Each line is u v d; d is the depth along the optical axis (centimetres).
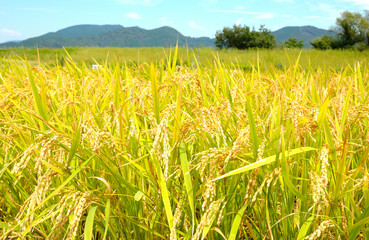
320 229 129
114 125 196
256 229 178
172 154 174
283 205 165
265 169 163
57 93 284
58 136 144
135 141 179
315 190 135
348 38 5931
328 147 147
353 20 5684
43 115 184
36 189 134
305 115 187
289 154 142
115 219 169
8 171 194
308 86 272
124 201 165
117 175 153
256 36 6469
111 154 186
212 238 162
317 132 171
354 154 214
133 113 193
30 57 1931
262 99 246
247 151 172
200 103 233
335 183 149
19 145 196
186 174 143
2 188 193
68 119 239
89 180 183
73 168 162
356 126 234
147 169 172
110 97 262
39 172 139
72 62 365
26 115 225
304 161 171
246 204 147
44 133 154
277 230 170
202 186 165
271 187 158
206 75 353
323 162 131
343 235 158
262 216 175
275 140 163
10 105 233
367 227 158
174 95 236
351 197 156
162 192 142
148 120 226
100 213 157
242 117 201
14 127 207
